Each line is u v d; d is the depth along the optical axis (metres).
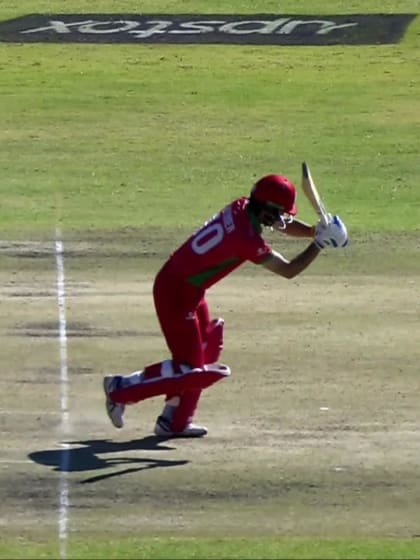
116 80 103.12
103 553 25.88
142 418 36.28
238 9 132.38
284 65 108.62
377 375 40.31
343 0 136.50
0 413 36.44
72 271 53.41
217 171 76.94
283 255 56.53
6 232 60.34
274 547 26.44
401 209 67.56
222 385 39.03
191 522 28.81
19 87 100.81
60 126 88.69
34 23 125.38
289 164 79.19
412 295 50.34
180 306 33.12
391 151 82.88
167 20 127.44
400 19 127.12
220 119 91.19
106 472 31.91
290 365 41.19
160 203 68.19
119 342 43.47
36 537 27.66
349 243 58.97
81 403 37.41
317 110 94.38
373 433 35.12
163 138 85.50
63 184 72.69
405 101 97.62
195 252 32.81
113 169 76.88
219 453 33.44
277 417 36.28
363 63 109.75
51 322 45.84
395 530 28.42
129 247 57.81
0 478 31.39
